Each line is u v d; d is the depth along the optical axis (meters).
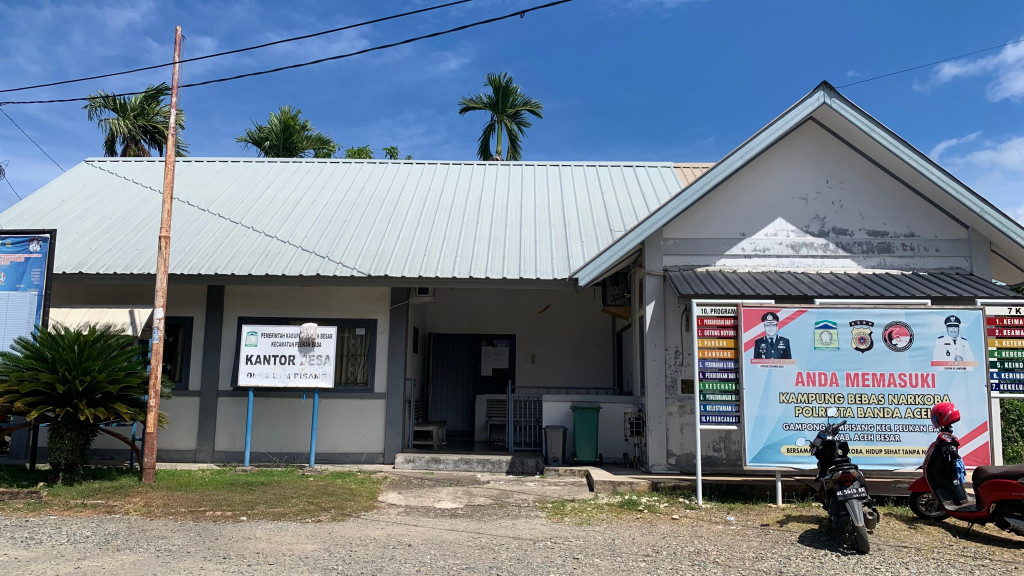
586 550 6.49
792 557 6.32
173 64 10.02
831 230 10.66
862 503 6.79
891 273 10.43
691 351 10.30
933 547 6.74
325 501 8.38
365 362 11.82
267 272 10.99
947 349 8.66
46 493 8.39
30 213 12.91
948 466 7.43
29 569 5.49
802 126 10.80
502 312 15.76
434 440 12.91
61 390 8.66
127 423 10.54
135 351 9.51
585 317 15.73
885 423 8.58
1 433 9.65
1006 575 5.88
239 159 15.52
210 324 11.87
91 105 25.27
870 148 10.54
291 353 10.91
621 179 14.80
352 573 5.58
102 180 14.41
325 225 12.57
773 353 8.72
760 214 10.69
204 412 11.65
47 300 9.86
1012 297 9.13
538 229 12.52
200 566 5.66
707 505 8.62
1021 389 8.79
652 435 10.13
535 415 12.54
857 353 8.69
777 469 8.55
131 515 7.57
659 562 6.11
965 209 10.22
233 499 8.30
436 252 11.70
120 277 11.16
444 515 8.00
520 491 9.51
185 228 12.38
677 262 10.58
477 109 30.23
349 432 11.61
